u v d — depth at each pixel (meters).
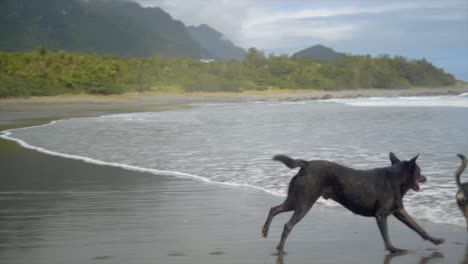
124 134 22.22
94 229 8.03
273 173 12.64
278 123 26.81
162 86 69.81
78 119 31.47
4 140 20.94
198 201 9.98
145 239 7.48
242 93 72.62
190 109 42.03
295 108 42.34
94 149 17.80
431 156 14.16
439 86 106.94
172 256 6.70
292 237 7.57
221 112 37.44
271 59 92.88
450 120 26.48
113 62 73.06
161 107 45.50
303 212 6.91
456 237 7.40
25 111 39.97
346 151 15.52
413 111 35.12
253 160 14.55
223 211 9.17
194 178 12.38
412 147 16.09
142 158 15.62
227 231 7.91
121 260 6.54
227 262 6.46
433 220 8.28
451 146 16.09
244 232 7.84
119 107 45.59
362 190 6.94
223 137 20.53
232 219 8.62
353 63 98.44
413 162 7.07
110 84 62.19
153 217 8.77
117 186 11.53
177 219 8.63
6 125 27.91
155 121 29.22
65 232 7.85
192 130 23.61
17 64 65.50
